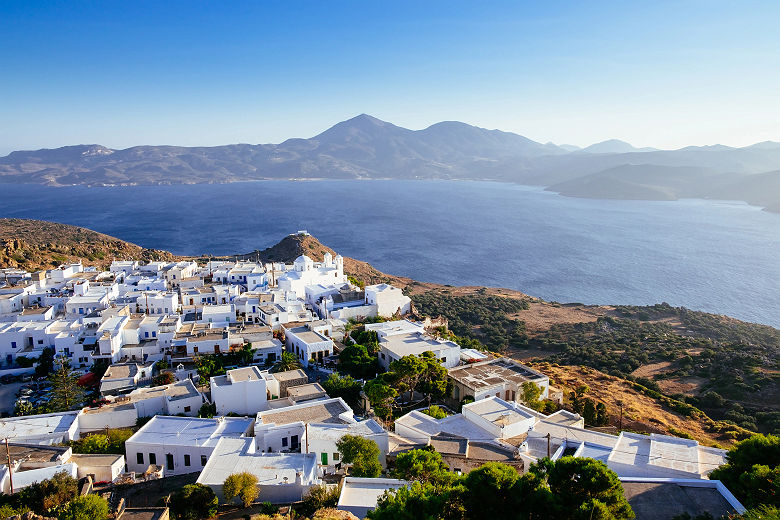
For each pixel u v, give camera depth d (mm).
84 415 70688
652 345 163250
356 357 98000
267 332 109375
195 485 47031
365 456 54938
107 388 84250
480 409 73500
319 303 139875
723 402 111688
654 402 107812
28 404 81188
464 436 67688
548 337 182125
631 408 99938
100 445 62188
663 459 49000
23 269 173750
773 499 38594
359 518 43750
